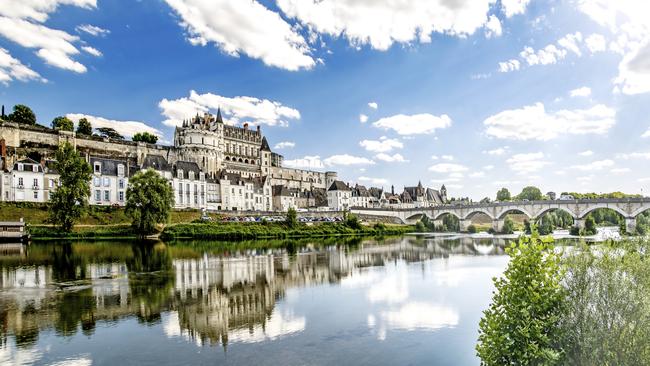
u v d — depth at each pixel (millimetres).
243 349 21328
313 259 57594
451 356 20734
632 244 16625
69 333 23688
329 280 40812
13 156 108625
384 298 33031
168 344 21938
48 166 103312
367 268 49281
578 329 14844
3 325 25078
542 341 14711
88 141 139875
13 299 31500
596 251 16094
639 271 14789
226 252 65500
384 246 80750
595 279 15164
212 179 146125
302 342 22531
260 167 199750
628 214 103438
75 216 82750
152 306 29703
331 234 116125
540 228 111875
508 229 127562
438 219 152875
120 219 96062
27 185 97750
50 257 55250
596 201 108375
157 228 91812
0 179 94625
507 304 15844
